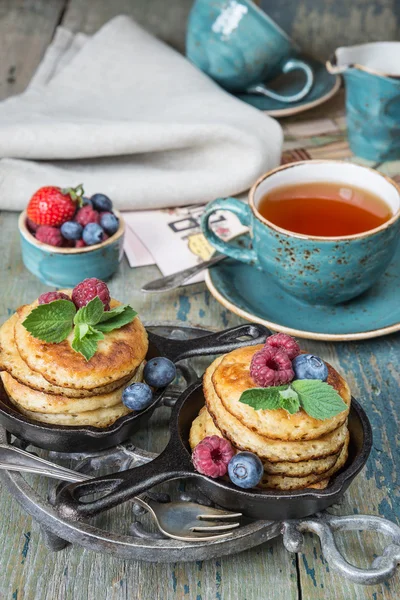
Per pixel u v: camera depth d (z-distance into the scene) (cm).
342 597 70
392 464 77
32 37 133
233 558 71
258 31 108
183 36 133
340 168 88
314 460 70
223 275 88
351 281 84
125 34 119
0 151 98
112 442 73
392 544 69
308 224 86
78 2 142
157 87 110
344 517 70
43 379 72
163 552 69
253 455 69
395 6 132
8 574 70
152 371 75
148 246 95
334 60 103
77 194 94
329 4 133
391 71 105
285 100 112
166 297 90
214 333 79
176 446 70
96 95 111
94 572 71
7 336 75
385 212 87
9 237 97
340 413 70
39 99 110
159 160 103
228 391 71
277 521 70
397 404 81
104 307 75
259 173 100
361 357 85
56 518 70
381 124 103
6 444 73
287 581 71
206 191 99
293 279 84
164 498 71
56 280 90
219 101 105
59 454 74
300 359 71
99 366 72
